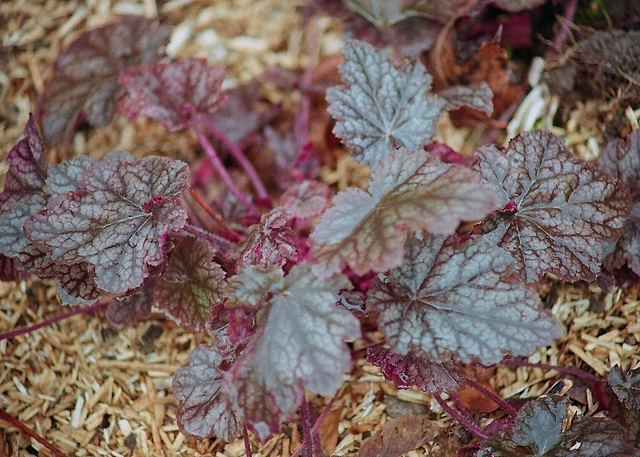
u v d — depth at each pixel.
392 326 0.37
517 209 0.40
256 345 0.36
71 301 0.41
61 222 0.40
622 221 0.40
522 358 0.46
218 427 0.40
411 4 0.50
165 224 0.39
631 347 0.44
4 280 0.44
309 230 0.51
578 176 0.40
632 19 0.50
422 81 0.44
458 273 0.38
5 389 0.47
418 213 0.35
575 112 0.51
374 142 0.43
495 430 0.41
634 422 0.40
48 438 0.46
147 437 0.46
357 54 0.44
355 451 0.45
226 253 0.44
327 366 0.35
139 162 0.41
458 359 0.37
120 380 0.48
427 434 0.42
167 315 0.42
